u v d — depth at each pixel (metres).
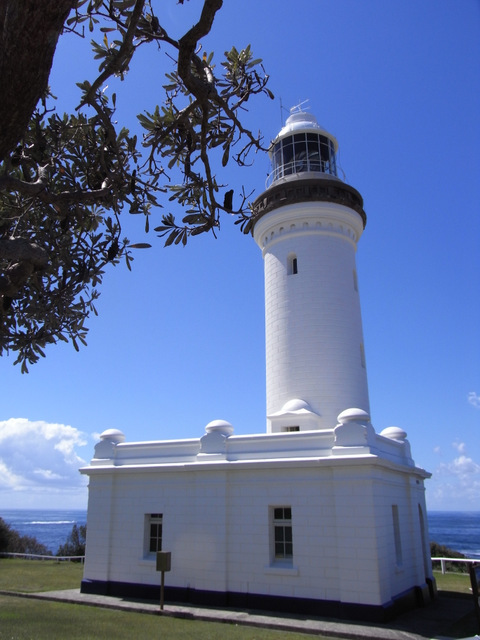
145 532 18.03
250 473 16.69
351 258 22.00
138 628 13.12
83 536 36.31
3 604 16.62
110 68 6.00
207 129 7.21
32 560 30.48
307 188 21.45
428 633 12.72
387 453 17.08
